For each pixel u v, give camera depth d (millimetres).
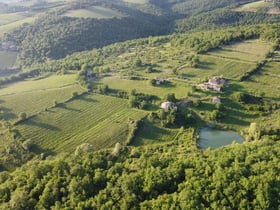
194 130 153250
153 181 94000
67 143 147375
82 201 90125
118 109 175125
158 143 144500
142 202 88500
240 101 171125
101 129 156875
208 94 179500
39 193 95312
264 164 97000
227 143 143125
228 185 89500
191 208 83438
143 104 172625
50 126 161375
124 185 92875
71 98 189500
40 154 139500
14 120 166000
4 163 135250
